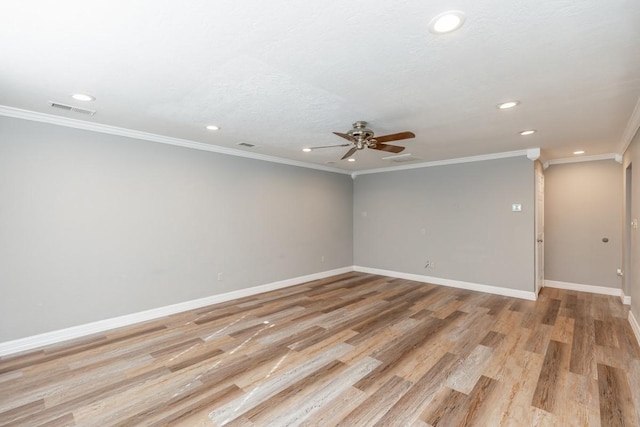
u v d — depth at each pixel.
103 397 2.30
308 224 6.07
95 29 1.67
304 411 2.14
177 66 2.12
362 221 6.97
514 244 4.93
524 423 2.00
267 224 5.34
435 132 3.77
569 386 2.41
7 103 2.84
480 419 2.04
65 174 3.34
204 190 4.50
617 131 3.66
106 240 3.62
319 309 4.34
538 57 1.98
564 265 5.35
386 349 3.08
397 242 6.38
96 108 2.96
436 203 5.80
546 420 2.03
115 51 1.92
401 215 6.30
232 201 4.85
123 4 1.46
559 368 2.68
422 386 2.43
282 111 3.03
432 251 5.87
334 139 4.17
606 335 3.37
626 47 1.85
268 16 1.56
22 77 2.28
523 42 1.81
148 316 3.94
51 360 2.87
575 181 5.23
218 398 2.29
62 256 3.32
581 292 5.13
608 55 1.95
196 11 1.52
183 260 4.28
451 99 2.71
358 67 2.13
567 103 2.79
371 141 3.33
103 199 3.60
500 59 2.02
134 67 2.13
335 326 3.70
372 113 3.09
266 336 3.41
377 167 6.51
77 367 2.74
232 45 1.84
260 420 2.04
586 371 2.63
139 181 3.88
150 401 2.26
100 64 2.08
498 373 2.61
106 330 3.59
